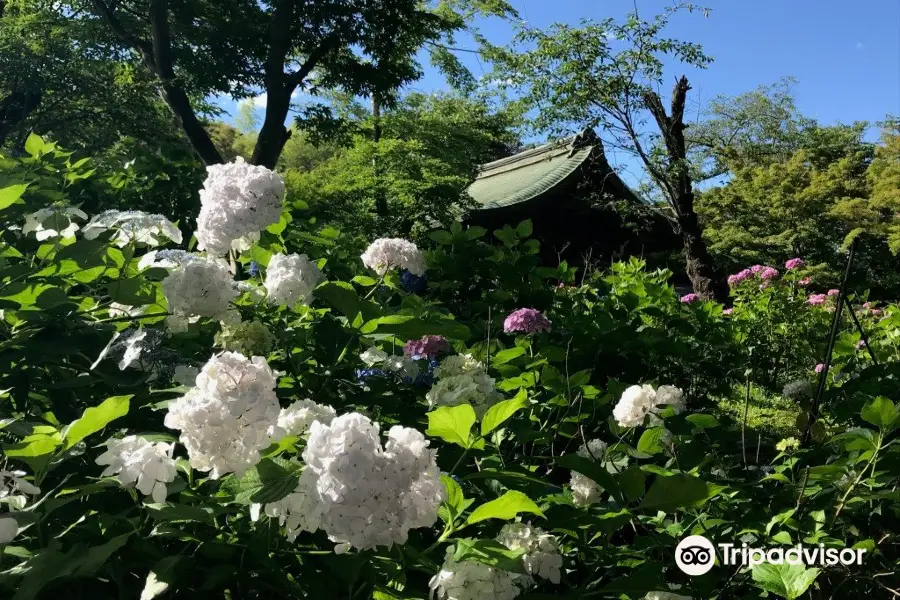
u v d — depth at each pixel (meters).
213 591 1.34
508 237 4.12
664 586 1.44
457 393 1.99
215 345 1.90
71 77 13.92
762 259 22.70
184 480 1.47
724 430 2.54
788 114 30.56
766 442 3.71
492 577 1.31
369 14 12.46
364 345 2.44
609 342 3.35
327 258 3.40
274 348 2.07
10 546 1.23
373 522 1.13
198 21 13.40
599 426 2.72
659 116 13.62
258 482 1.21
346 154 16.11
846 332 3.76
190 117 12.31
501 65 13.59
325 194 14.65
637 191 15.87
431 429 1.44
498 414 1.42
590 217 16.03
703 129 27.06
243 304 2.13
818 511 1.89
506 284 3.78
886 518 2.00
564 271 4.51
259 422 1.25
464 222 16.12
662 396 2.24
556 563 1.48
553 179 15.82
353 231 13.45
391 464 1.14
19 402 1.67
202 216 2.07
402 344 2.44
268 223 2.07
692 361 4.24
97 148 14.65
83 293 2.15
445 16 15.43
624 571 1.87
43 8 13.55
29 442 1.18
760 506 2.02
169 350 1.71
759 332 6.96
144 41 12.69
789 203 21.80
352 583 1.27
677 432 2.12
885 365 3.00
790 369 6.71
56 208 2.30
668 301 5.09
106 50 13.77
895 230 19.58
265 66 12.51
